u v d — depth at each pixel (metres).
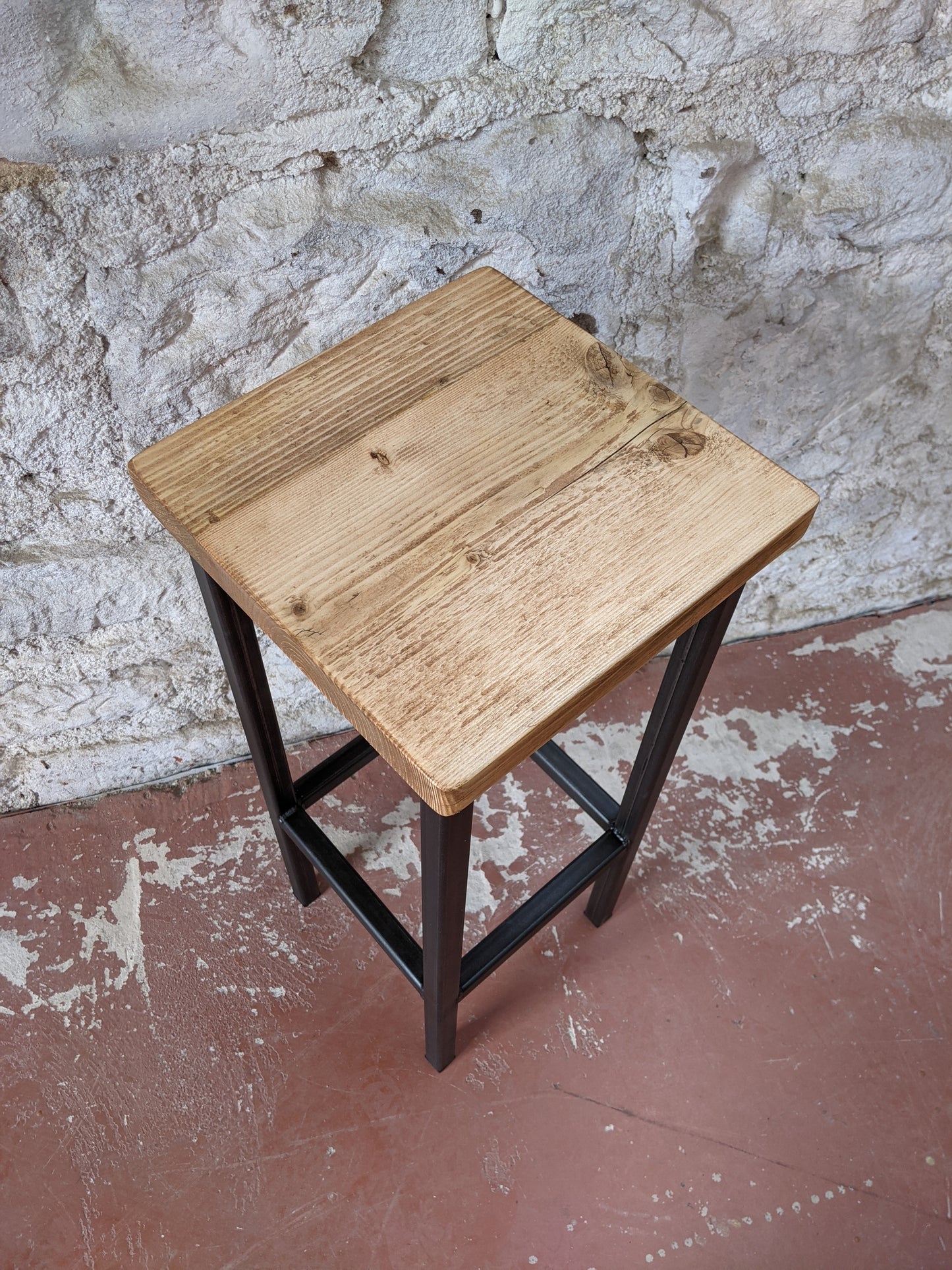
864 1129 1.35
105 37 0.86
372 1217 1.27
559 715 0.73
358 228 1.08
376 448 0.86
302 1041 1.39
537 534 0.81
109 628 1.39
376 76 0.98
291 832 1.25
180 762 1.61
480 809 1.59
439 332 0.94
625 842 1.25
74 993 1.42
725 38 1.05
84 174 0.94
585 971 1.46
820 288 1.34
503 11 0.97
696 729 1.70
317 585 0.78
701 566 0.80
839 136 1.19
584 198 1.15
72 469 1.20
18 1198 1.27
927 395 1.54
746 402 1.47
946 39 1.13
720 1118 1.36
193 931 1.48
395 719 0.72
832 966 1.48
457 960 1.05
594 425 0.88
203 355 1.14
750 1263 1.26
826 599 1.82
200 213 1.01
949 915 1.54
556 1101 1.36
